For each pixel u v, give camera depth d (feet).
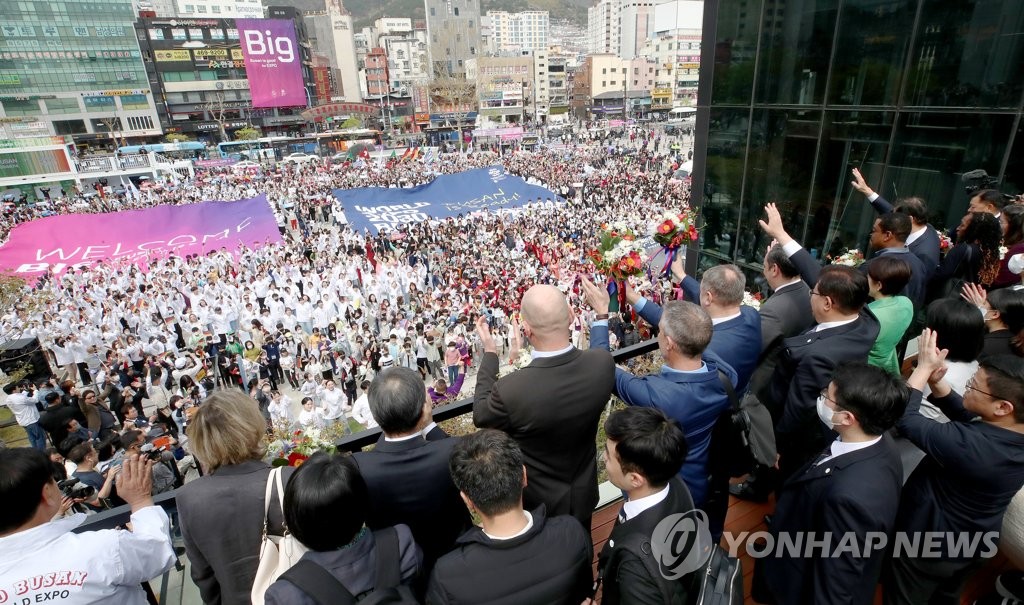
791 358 10.37
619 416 7.01
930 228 15.37
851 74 30.86
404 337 49.11
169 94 277.23
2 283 56.08
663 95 368.07
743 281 10.28
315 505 5.92
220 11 367.86
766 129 36.55
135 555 7.07
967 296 12.66
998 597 9.24
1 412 46.34
